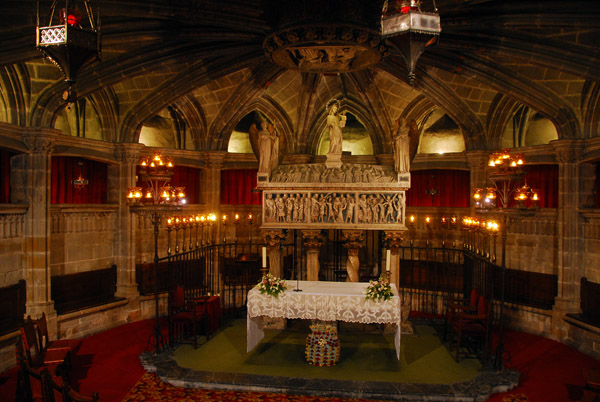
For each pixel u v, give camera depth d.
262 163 13.65
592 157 12.78
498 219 12.48
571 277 13.41
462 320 11.21
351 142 20.31
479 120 15.82
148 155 16.09
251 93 16.56
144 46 12.18
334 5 9.23
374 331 13.53
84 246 14.46
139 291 15.65
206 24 10.52
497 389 9.89
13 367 11.27
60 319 12.76
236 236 19.23
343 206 13.35
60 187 14.20
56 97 12.27
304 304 11.00
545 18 9.62
